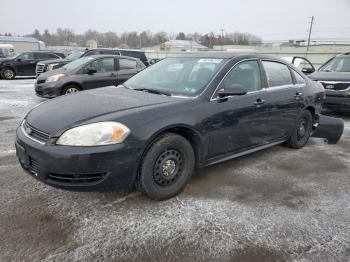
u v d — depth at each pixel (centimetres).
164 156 337
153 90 405
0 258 250
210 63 421
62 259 251
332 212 334
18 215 308
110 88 439
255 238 285
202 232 292
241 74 424
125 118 311
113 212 319
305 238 287
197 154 374
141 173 324
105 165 295
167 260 255
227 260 257
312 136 601
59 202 335
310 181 412
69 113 323
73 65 1001
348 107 777
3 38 3869
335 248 275
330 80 796
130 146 304
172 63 460
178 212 324
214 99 382
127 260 253
